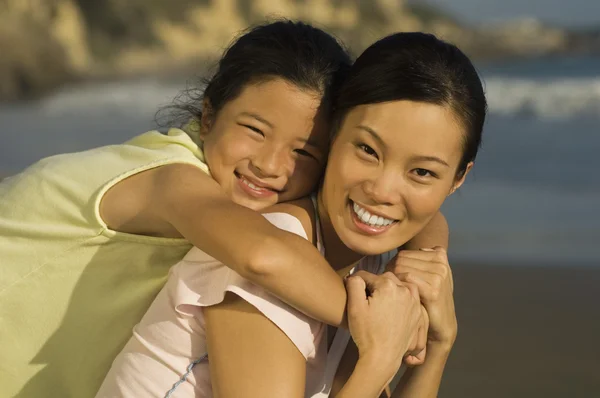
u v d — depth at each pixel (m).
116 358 4.06
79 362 4.30
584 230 13.94
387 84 3.68
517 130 27.48
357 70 3.83
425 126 3.68
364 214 3.83
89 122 34.66
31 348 4.29
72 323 4.27
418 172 3.77
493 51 135.88
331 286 3.66
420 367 4.18
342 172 3.83
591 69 65.31
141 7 118.25
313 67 4.40
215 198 3.88
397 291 3.77
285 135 4.42
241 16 138.38
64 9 104.00
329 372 4.14
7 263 4.27
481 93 3.88
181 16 127.44
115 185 4.22
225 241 3.61
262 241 3.55
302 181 4.54
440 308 4.05
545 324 9.30
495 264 12.05
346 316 3.70
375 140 3.73
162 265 4.21
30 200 4.33
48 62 63.41
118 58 108.00
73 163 4.39
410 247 4.72
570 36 140.62
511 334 8.94
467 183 18.14
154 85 63.81
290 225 3.95
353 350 4.32
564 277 11.33
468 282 11.21
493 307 9.98
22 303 4.26
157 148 4.45
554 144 23.98
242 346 3.61
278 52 4.43
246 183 4.52
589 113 32.22
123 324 4.25
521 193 17.02
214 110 4.62
